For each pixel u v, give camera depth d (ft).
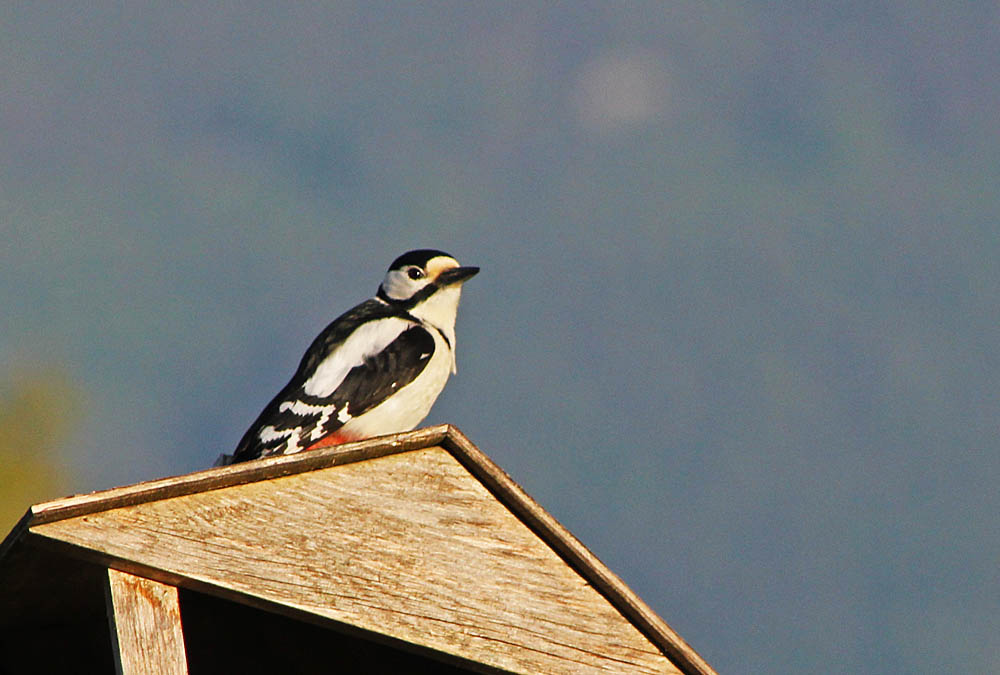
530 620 34.58
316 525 32.91
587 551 35.40
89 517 30.50
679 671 35.88
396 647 33.50
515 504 35.12
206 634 38.83
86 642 36.76
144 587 30.81
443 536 34.30
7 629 35.70
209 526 31.71
